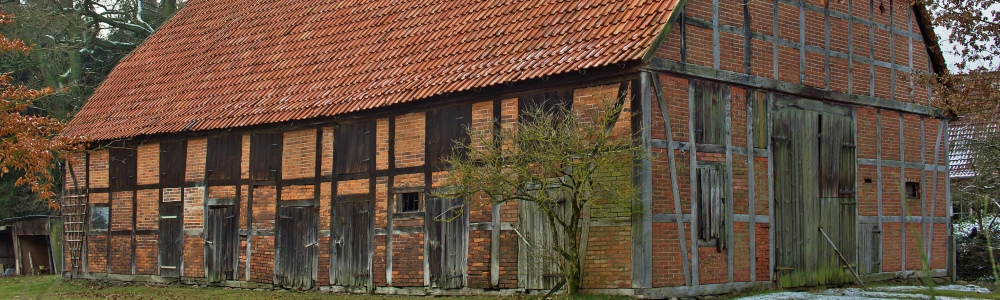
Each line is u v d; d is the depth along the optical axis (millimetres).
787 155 15820
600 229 13914
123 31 35250
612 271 13711
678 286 13812
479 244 15250
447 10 18344
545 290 14414
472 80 15180
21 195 32906
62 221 22875
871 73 17562
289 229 18219
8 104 19859
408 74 16828
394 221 16484
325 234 17594
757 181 15234
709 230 14359
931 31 18781
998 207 21750
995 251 20203
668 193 13789
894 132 18062
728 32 14859
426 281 15938
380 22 19562
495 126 15000
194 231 19922
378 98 16578
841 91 16859
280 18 22453
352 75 18078
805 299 14117
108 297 17594
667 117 13805
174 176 20406
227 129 19156
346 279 17203
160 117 20812
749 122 15180
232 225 19219
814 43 16406
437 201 15844
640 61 13188
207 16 24891
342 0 21562
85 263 22109
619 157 13484
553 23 15578
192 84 21641
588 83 14039
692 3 14297
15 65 32094
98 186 22016
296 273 18016
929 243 18625
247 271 18875
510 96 14906
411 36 18219
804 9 16297
